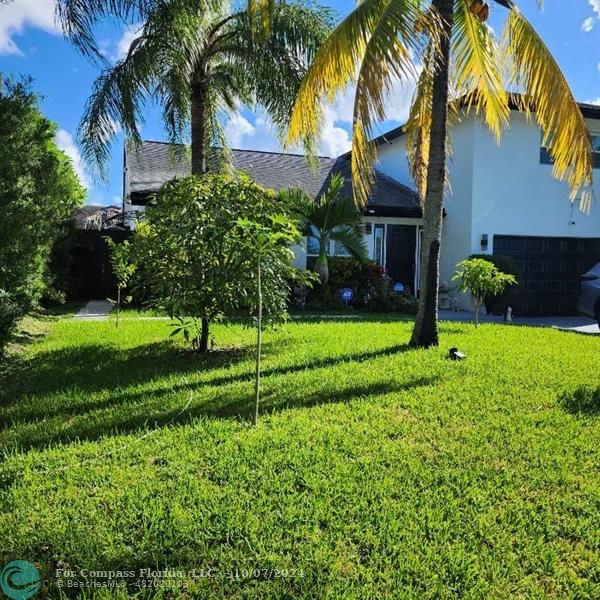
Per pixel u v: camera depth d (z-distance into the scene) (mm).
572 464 3607
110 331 8727
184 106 10812
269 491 3113
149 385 5395
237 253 6133
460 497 3115
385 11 5945
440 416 4484
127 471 3340
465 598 2285
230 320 7484
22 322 9281
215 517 2811
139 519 2781
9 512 2842
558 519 2918
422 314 7547
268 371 6008
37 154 6695
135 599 2223
